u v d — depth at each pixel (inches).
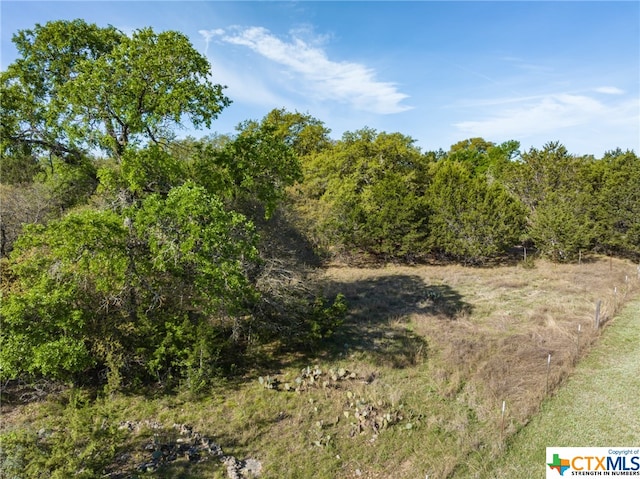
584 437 321.7
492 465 295.7
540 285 762.2
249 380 422.0
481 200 974.4
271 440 325.7
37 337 349.1
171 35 414.3
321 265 919.7
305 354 484.1
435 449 313.6
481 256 962.1
